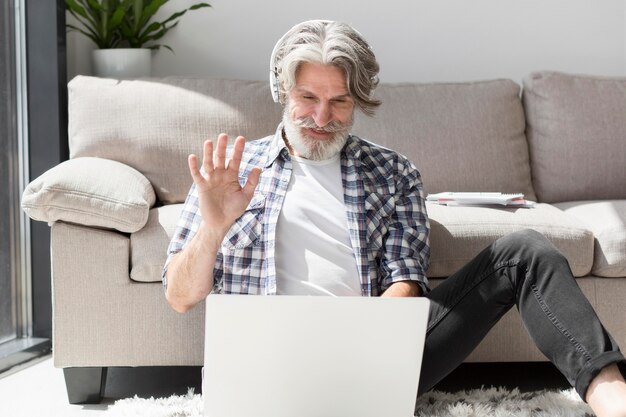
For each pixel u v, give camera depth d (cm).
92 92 260
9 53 270
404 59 327
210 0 325
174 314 212
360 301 124
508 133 275
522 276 162
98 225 210
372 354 127
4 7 267
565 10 326
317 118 170
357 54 168
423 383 168
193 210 175
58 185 207
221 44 326
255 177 152
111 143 252
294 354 126
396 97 275
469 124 272
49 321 273
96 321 211
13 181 270
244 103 262
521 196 238
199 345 213
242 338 125
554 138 279
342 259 175
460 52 327
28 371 248
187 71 327
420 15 325
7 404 215
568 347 152
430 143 268
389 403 130
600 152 276
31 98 276
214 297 122
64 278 209
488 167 269
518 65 328
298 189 180
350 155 184
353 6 325
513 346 220
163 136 253
